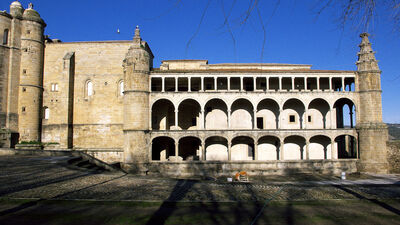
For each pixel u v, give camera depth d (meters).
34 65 50.84
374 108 43.59
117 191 16.98
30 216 11.91
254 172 41.97
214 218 12.31
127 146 42.53
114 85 52.12
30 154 37.62
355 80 45.12
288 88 48.94
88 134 51.38
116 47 52.84
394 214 13.92
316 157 48.00
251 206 14.41
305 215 13.25
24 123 49.31
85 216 12.08
